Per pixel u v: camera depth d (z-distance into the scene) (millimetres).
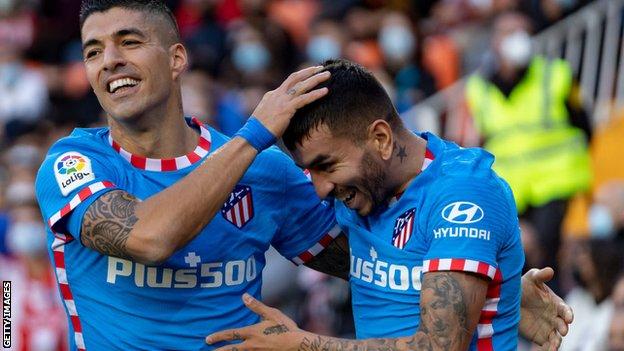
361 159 15008
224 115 37281
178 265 15648
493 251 14680
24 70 45250
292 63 41656
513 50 32531
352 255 15852
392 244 15234
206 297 15891
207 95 37531
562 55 36906
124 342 15719
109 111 15586
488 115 32844
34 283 29938
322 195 15234
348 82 15008
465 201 14727
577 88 32469
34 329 29641
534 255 30438
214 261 15883
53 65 46312
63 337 29812
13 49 45938
